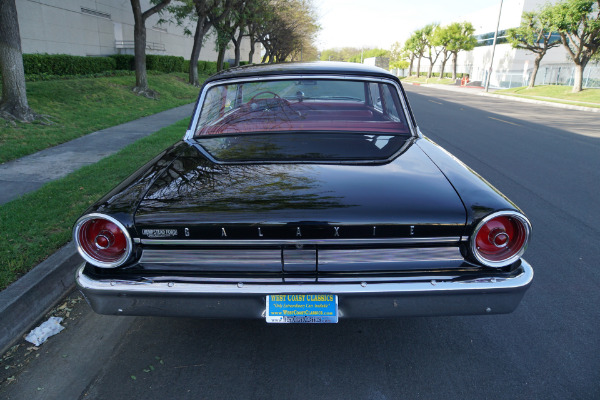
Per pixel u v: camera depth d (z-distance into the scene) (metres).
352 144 2.54
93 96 12.75
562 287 3.13
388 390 2.08
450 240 1.82
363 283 1.80
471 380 2.15
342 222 1.75
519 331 2.58
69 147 7.44
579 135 10.98
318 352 2.37
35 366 2.26
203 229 1.78
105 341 2.48
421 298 1.82
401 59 80.56
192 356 2.34
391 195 1.87
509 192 5.48
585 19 26.70
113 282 1.83
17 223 3.79
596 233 4.18
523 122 13.72
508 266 1.88
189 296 1.83
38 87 12.10
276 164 2.22
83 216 1.82
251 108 2.99
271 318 1.85
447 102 22.00
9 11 8.38
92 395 2.06
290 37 34.22
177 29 32.19
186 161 2.32
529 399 2.02
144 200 1.89
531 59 42.94
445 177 2.06
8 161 6.39
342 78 2.96
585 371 2.22
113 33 24.73
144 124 10.19
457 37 48.84
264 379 2.16
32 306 2.70
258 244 1.81
